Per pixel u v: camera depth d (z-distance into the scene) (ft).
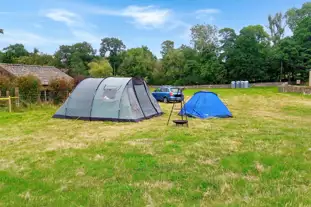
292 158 17.24
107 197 11.74
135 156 18.11
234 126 29.96
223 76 161.99
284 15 179.32
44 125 31.86
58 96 57.72
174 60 178.09
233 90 115.65
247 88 133.18
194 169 15.51
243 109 47.85
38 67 83.71
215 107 38.09
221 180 13.61
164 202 11.36
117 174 14.75
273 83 148.66
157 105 42.24
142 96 39.04
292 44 142.20
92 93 36.76
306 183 13.30
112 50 229.25
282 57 142.31
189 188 12.76
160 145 21.21
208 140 22.71
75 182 13.67
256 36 169.48
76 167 15.96
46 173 14.96
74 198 11.72
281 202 11.13
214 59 168.66
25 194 12.16
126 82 36.60
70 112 36.83
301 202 11.09
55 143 22.56
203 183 13.29
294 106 51.13
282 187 12.78
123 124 32.27
